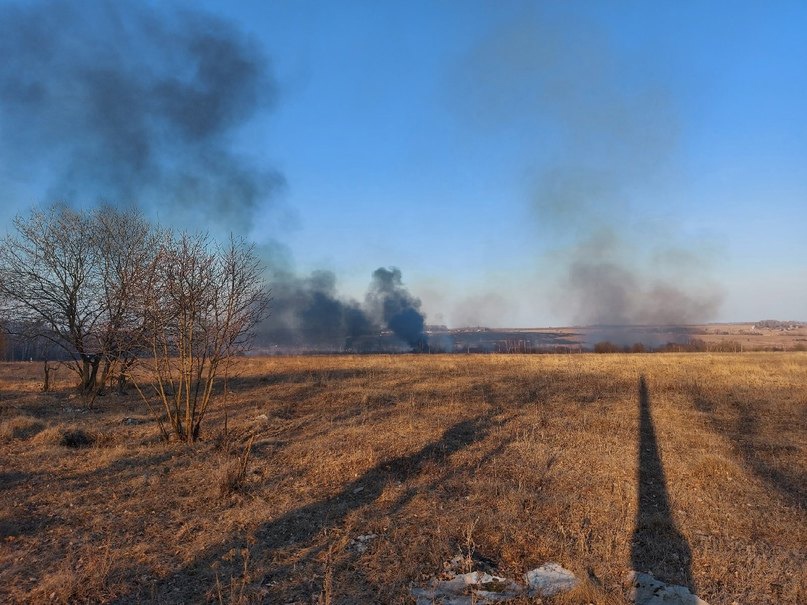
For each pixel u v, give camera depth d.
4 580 4.40
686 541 5.30
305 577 4.50
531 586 4.36
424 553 4.91
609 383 17.34
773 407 12.95
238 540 5.25
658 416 11.48
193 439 9.32
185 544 5.18
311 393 15.00
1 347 20.05
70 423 11.05
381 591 4.25
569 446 8.82
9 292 15.39
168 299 9.49
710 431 10.19
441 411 11.99
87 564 4.68
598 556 4.92
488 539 5.22
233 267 9.50
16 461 8.08
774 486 6.95
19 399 15.24
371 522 5.64
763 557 4.91
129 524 5.66
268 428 10.37
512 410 12.14
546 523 5.66
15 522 5.66
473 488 6.76
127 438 9.75
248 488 6.79
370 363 27.66
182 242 14.27
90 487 6.88
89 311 15.72
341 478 7.23
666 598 4.20
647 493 6.68
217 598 4.16
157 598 4.18
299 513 5.96
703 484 6.98
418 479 7.16
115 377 16.33
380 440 9.14
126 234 16.16
